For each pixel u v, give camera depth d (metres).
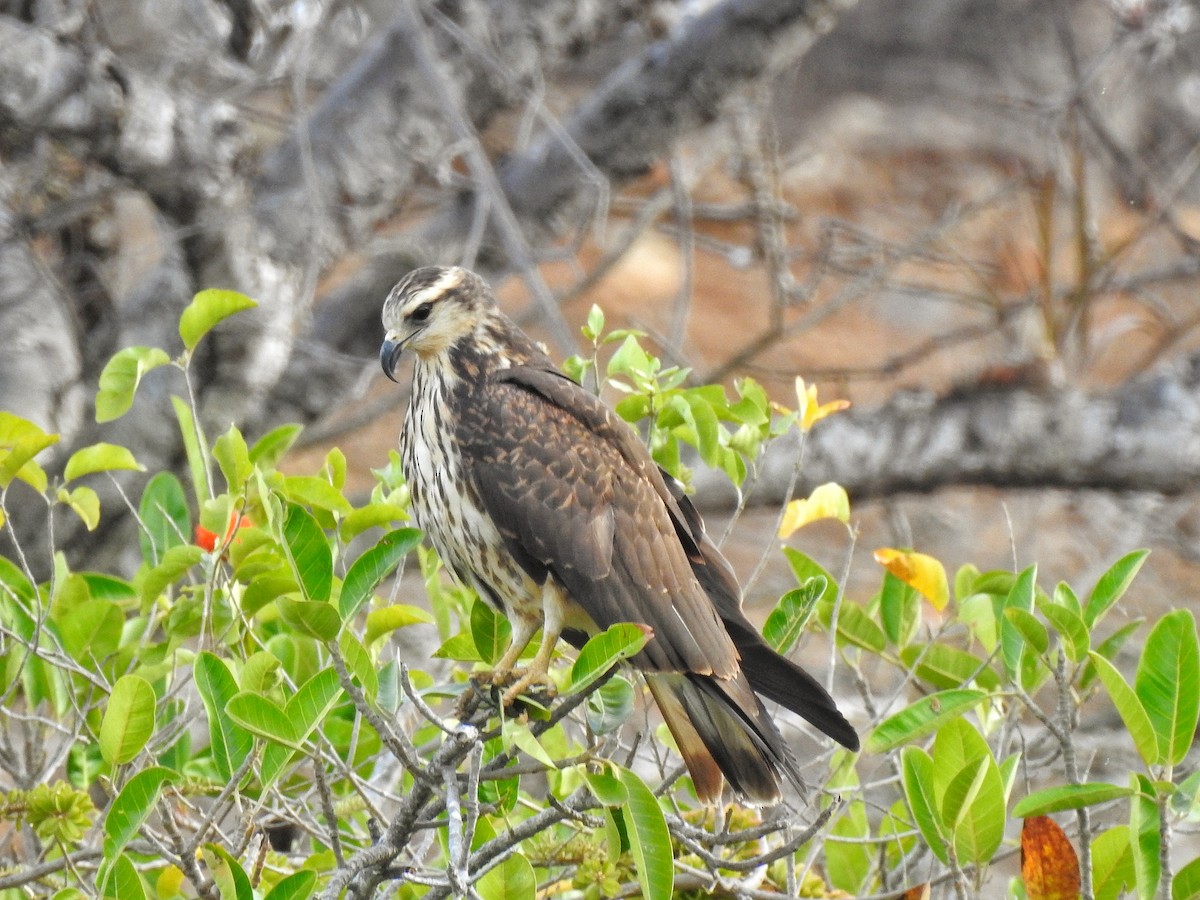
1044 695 11.28
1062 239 23.14
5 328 13.11
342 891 6.15
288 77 13.78
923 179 27.42
